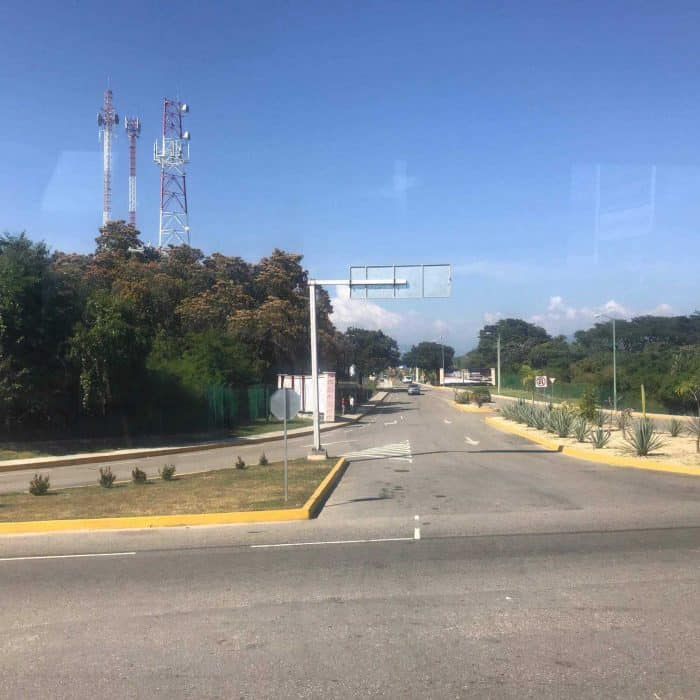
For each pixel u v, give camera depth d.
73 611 6.48
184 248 53.75
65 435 27.02
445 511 11.86
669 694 4.47
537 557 8.28
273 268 56.16
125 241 53.66
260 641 5.54
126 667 5.05
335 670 4.91
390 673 4.85
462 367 170.88
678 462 18.08
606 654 5.14
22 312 24.14
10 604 6.77
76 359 25.67
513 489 14.43
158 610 6.46
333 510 12.33
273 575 7.67
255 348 47.94
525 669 4.89
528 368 63.47
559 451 23.41
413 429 37.28
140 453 25.27
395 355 134.88
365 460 21.42
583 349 105.44
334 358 62.97
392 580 7.34
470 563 8.03
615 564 7.86
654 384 50.22
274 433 35.56
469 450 24.31
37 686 4.74
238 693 4.57
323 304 60.88
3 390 23.39
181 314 46.09
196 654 5.28
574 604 6.37
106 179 56.41
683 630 5.63
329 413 44.25
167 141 58.16
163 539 10.02
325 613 6.23
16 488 16.61
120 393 27.88
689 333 86.62
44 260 25.80
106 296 28.36
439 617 6.05
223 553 8.95
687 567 7.67
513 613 6.13
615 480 15.66
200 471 19.64
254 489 14.12
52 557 8.97
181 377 34.09
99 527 11.00
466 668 4.92
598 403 34.19
